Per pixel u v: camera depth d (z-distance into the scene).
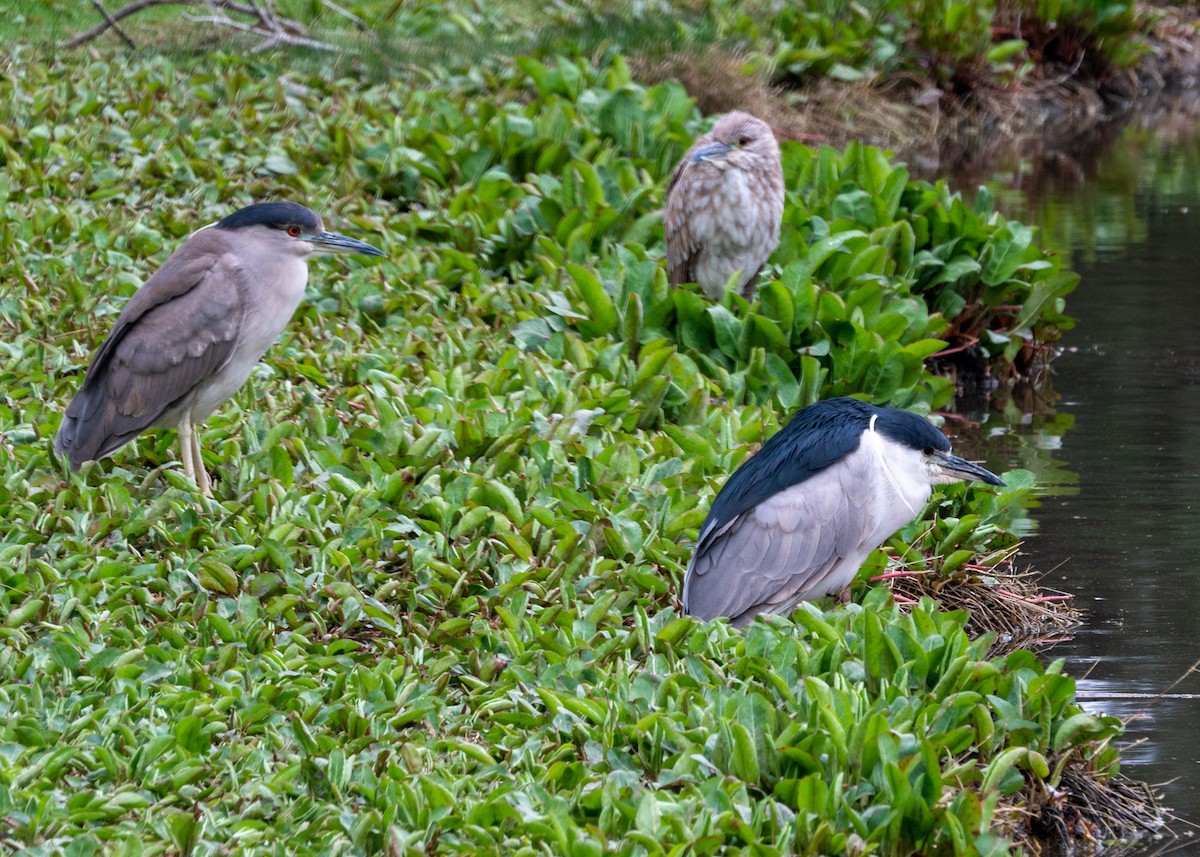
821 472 9.65
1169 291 19.02
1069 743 8.62
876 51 27.41
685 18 26.80
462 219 16.69
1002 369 16.92
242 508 10.34
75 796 7.27
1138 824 8.63
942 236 16.91
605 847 7.04
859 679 8.59
